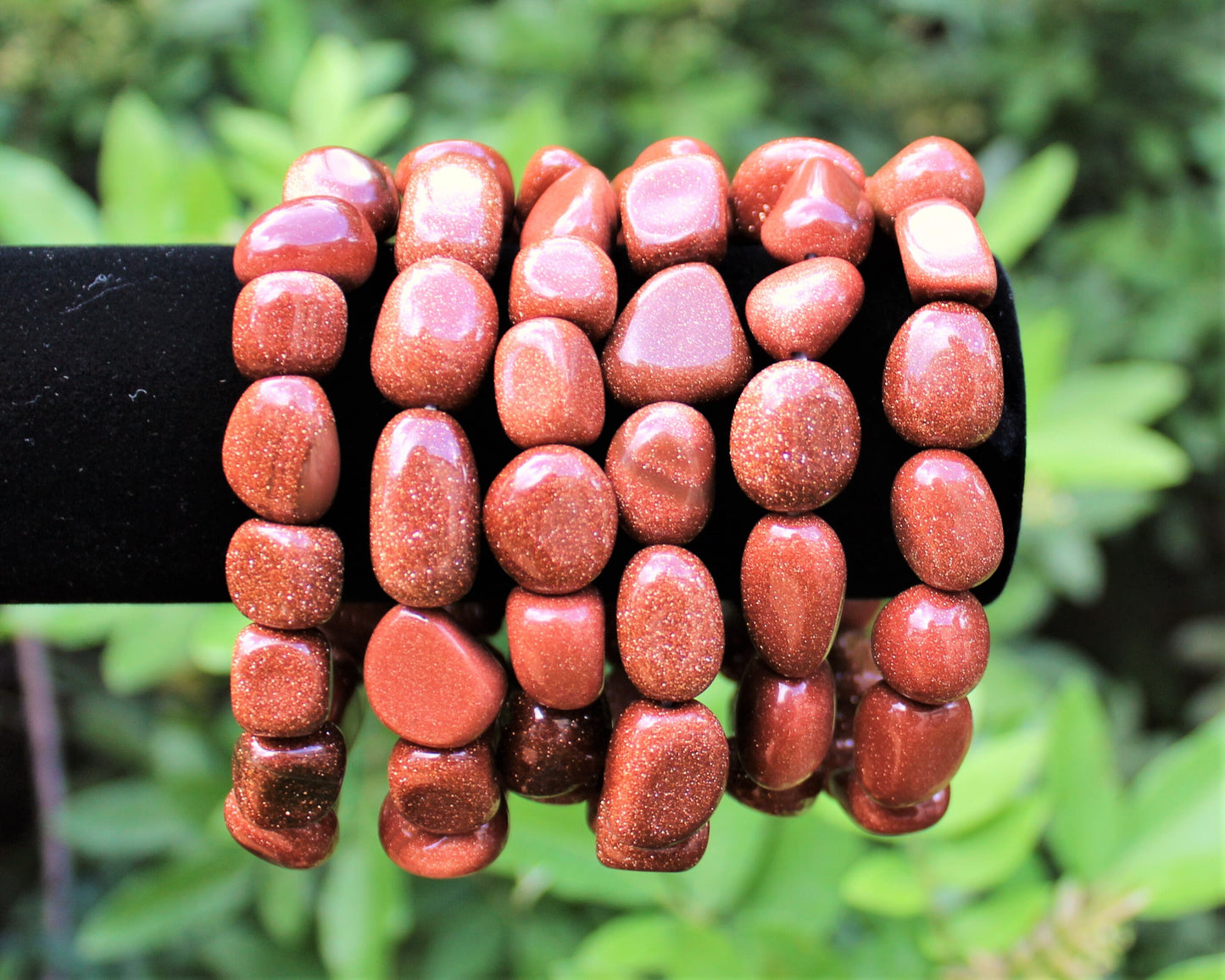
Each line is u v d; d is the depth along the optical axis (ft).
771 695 0.63
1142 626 2.43
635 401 0.61
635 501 0.60
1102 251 1.90
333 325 0.60
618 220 0.65
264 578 0.60
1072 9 1.92
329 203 0.61
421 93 1.74
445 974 1.35
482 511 0.60
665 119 1.60
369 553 0.64
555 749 0.62
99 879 1.77
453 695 0.60
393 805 0.65
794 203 0.63
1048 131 2.08
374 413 0.63
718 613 0.60
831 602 0.61
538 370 0.59
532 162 0.67
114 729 1.65
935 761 0.63
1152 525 2.30
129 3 1.56
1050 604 2.09
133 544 0.64
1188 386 1.93
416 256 0.62
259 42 1.59
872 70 2.08
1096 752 0.93
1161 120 2.00
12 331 0.64
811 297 0.60
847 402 0.60
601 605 0.60
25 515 0.64
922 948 0.93
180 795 1.23
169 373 0.64
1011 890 0.94
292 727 0.61
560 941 1.35
